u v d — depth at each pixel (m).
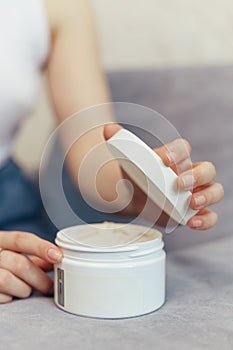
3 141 0.97
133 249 0.51
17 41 0.88
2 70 0.88
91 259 0.51
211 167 0.60
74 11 0.96
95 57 0.98
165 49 1.20
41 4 0.89
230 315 0.53
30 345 0.46
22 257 0.58
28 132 1.31
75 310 0.52
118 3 1.20
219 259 0.74
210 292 0.60
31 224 0.99
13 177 1.02
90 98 0.94
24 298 0.58
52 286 0.59
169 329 0.49
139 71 1.10
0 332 0.49
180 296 0.58
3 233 0.60
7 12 0.87
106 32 1.21
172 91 1.08
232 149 1.04
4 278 0.57
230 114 1.06
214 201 0.60
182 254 0.78
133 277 0.51
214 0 1.15
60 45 0.95
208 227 0.60
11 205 0.99
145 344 0.46
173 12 1.18
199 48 1.18
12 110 0.92
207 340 0.47
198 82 1.07
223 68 1.08
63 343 0.46
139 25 1.20
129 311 0.51
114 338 0.47
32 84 0.93
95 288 0.51
